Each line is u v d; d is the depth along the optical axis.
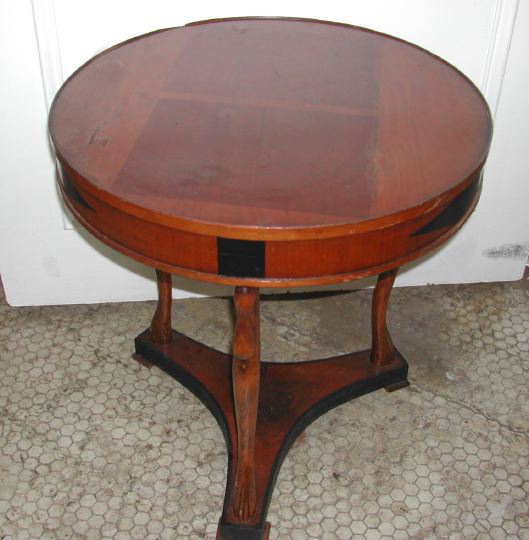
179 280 1.98
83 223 1.22
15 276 1.94
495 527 1.51
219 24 1.57
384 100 1.33
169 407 1.74
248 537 1.46
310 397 1.67
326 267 1.09
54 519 1.51
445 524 1.51
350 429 1.69
